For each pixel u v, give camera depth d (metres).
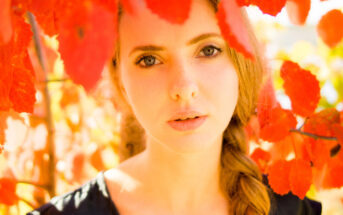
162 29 0.55
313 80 0.65
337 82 1.23
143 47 0.56
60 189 0.96
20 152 0.87
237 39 0.42
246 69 0.66
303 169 0.66
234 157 0.71
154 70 0.57
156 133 0.59
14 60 0.52
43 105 0.88
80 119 0.98
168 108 0.57
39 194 0.88
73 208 0.67
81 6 0.37
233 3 0.43
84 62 0.36
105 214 0.67
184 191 0.67
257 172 0.73
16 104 0.53
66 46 0.37
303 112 0.67
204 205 0.69
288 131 0.68
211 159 0.67
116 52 0.64
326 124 0.67
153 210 0.67
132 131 0.84
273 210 0.72
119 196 0.68
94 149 0.98
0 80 0.50
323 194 1.16
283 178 0.66
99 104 0.96
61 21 0.39
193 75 0.56
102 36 0.37
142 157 0.72
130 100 0.60
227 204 0.70
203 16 0.55
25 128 0.81
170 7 0.40
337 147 0.67
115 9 0.37
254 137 0.83
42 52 0.83
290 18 0.54
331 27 0.61
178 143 0.58
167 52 0.56
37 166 0.89
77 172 0.97
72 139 0.99
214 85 0.57
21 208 0.84
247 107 0.70
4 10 0.40
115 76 0.72
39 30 0.82
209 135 0.58
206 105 0.57
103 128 0.98
